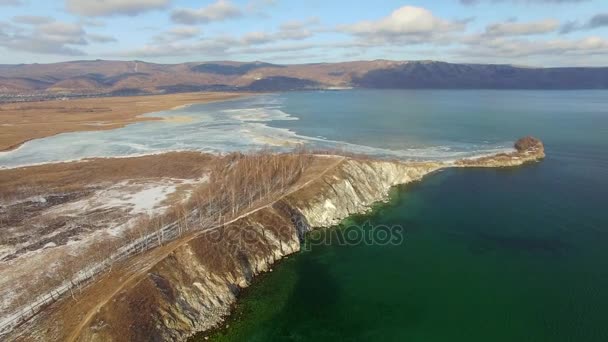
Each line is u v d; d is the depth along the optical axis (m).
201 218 83.81
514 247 77.12
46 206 95.88
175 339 52.22
